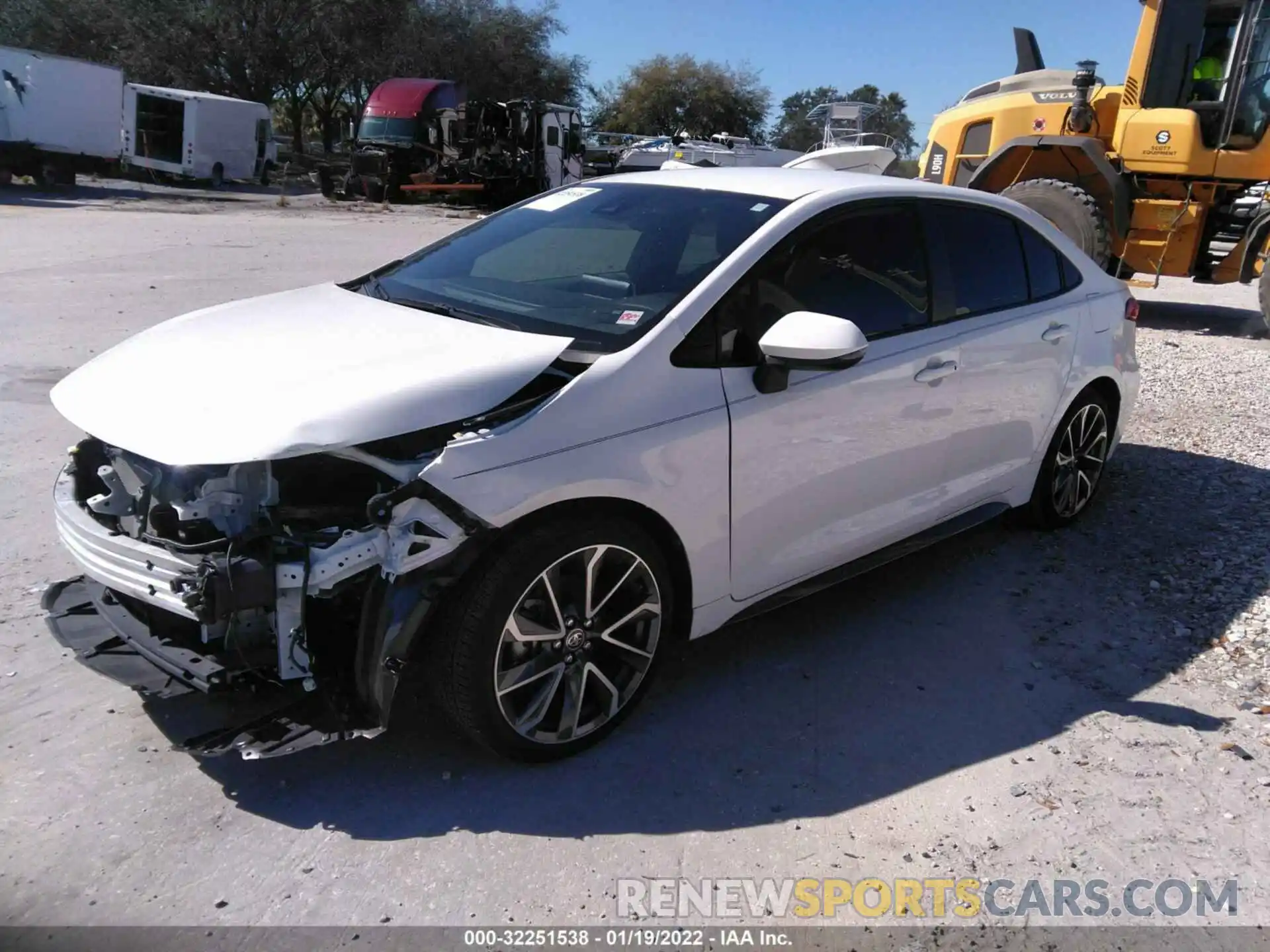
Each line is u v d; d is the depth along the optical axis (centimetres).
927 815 287
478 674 276
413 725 318
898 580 438
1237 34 965
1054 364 445
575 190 428
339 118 5100
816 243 354
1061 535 490
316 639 268
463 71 4450
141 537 277
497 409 283
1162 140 1014
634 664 316
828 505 355
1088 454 496
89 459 316
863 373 354
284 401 268
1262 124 970
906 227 389
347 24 3872
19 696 323
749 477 323
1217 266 1073
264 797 283
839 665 365
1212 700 347
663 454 299
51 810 274
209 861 259
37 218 1730
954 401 393
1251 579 437
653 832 276
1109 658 375
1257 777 305
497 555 275
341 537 257
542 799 287
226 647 258
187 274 1128
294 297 378
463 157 2812
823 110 2600
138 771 291
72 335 802
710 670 359
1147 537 487
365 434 259
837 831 279
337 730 268
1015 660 372
